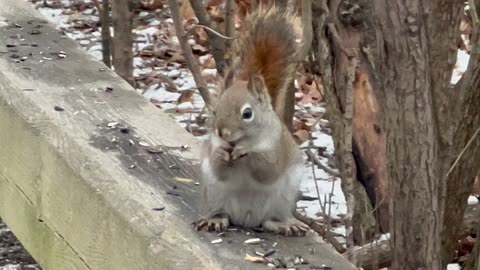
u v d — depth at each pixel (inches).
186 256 179.3
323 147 432.5
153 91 499.5
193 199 202.1
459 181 307.3
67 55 291.0
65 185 222.5
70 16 604.1
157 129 239.0
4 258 360.8
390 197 227.0
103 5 429.7
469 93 295.1
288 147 200.8
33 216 242.4
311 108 477.4
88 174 213.6
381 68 214.5
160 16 605.6
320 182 399.9
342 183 297.7
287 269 174.7
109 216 201.6
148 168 216.4
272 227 192.5
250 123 191.5
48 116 242.5
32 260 359.3
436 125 220.4
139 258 189.2
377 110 320.8
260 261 177.6
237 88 196.1
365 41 315.9
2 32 308.5
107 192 205.0
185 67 531.5
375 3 209.3
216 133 192.2
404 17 205.9
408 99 213.0
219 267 173.9
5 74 270.8
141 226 190.4
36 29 313.6
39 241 239.6
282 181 196.2
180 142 232.1
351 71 280.7
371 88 320.2
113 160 219.1
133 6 599.2
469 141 277.4
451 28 229.6
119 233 197.2
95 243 208.2
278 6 255.0
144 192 203.6
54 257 231.0
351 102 277.1
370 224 320.5
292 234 191.5
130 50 395.2
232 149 189.5
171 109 468.4
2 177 262.4
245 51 214.2
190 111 466.0
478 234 305.6
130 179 209.8
